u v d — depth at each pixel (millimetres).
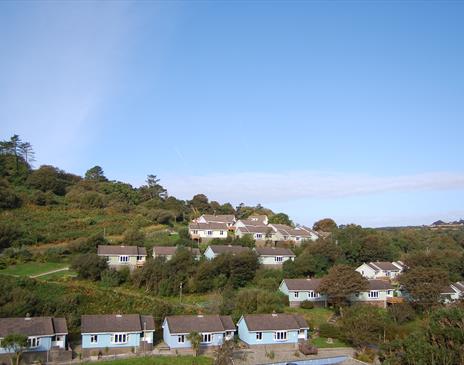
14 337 50906
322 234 133875
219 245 102562
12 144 158500
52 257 93812
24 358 54094
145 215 133375
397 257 115500
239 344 64750
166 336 63125
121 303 72500
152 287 81625
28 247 99250
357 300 85625
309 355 62344
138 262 92875
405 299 84375
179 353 59812
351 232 121062
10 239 99000
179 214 142750
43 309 66188
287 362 58875
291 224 152000
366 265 100875
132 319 61438
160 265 85000
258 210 169500
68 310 67500
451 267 102938
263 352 62938
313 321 74562
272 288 86312
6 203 119438
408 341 40500
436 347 36750
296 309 80500
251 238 113875
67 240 106000
